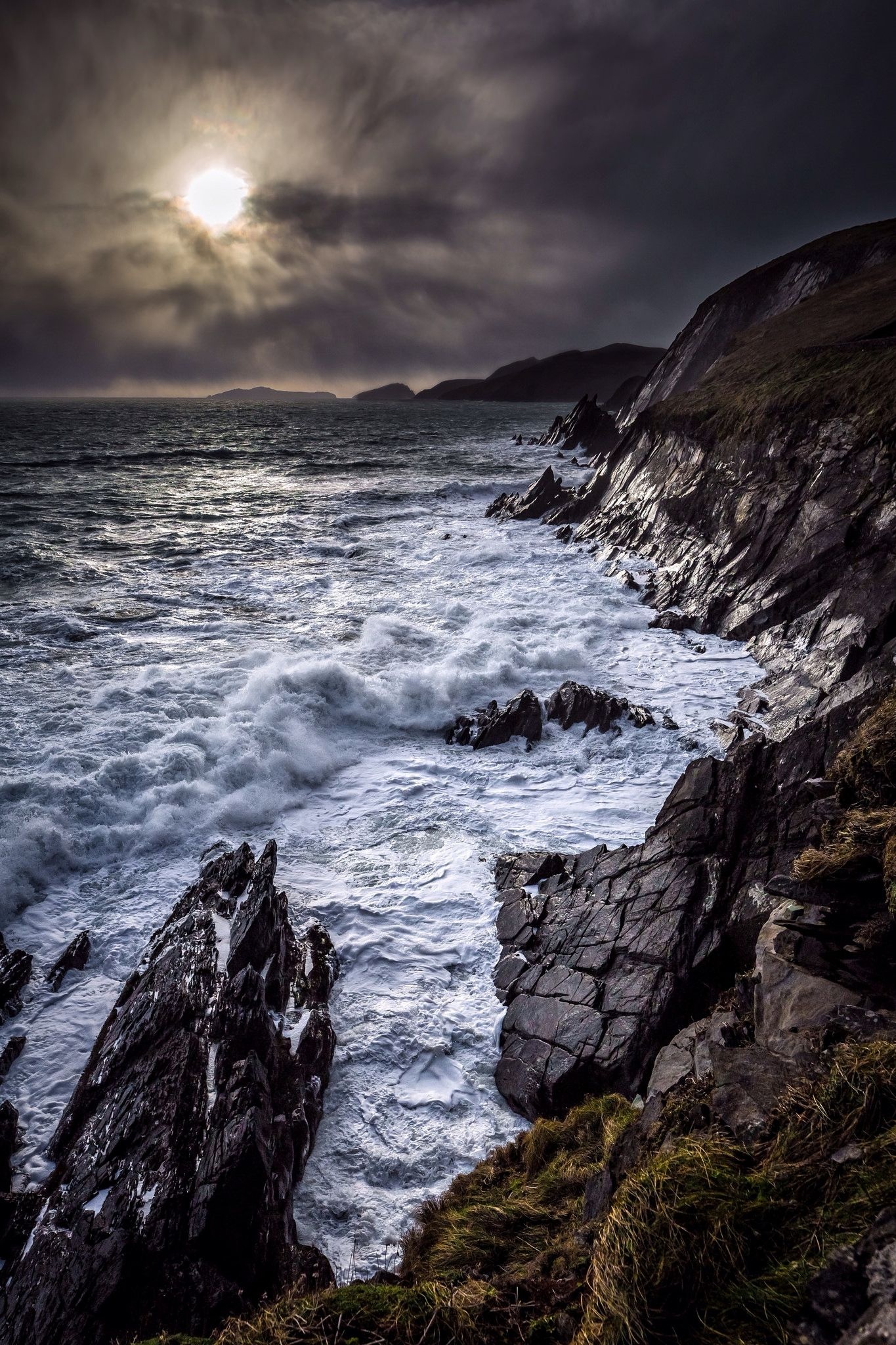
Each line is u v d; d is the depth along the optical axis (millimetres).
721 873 8781
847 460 20359
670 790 13320
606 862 10016
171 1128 6164
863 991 5211
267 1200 5734
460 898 10539
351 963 9359
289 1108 6797
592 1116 6512
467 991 9031
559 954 8977
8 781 11984
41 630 19875
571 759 14508
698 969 7969
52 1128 7082
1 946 9266
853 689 14633
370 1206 6422
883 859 5715
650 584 24391
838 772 8055
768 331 42938
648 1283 3078
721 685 17422
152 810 12094
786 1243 3055
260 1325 3824
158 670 16844
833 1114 3527
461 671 17344
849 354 26750
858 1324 2516
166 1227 5340
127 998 8258
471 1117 7457
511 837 11984
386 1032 8328
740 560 21734
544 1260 4508
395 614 22031
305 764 13875
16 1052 7941
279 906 9406
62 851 11055
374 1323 3727
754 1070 4375
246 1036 7062
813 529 19844
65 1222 5621
